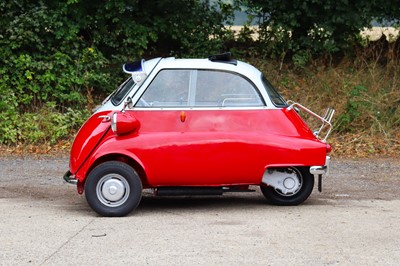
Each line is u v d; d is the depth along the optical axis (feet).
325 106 54.08
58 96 54.34
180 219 28.81
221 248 24.14
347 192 35.14
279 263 22.44
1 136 49.49
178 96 29.86
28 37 53.57
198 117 29.60
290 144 29.63
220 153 29.32
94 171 28.96
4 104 51.90
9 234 26.07
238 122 29.73
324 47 58.85
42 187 36.50
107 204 29.14
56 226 27.37
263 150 29.53
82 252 23.62
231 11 59.62
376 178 39.32
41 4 54.34
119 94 30.78
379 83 55.67
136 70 30.01
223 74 30.14
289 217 29.04
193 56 59.11
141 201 33.22
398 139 50.70
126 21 57.06
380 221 28.30
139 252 23.61
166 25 58.18
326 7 57.26
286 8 58.80
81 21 55.83
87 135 29.53
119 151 29.01
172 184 29.45
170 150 29.17
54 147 49.44
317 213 29.78
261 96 30.04
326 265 22.27
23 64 53.62
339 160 45.62
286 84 57.21
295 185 31.12
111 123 29.07
